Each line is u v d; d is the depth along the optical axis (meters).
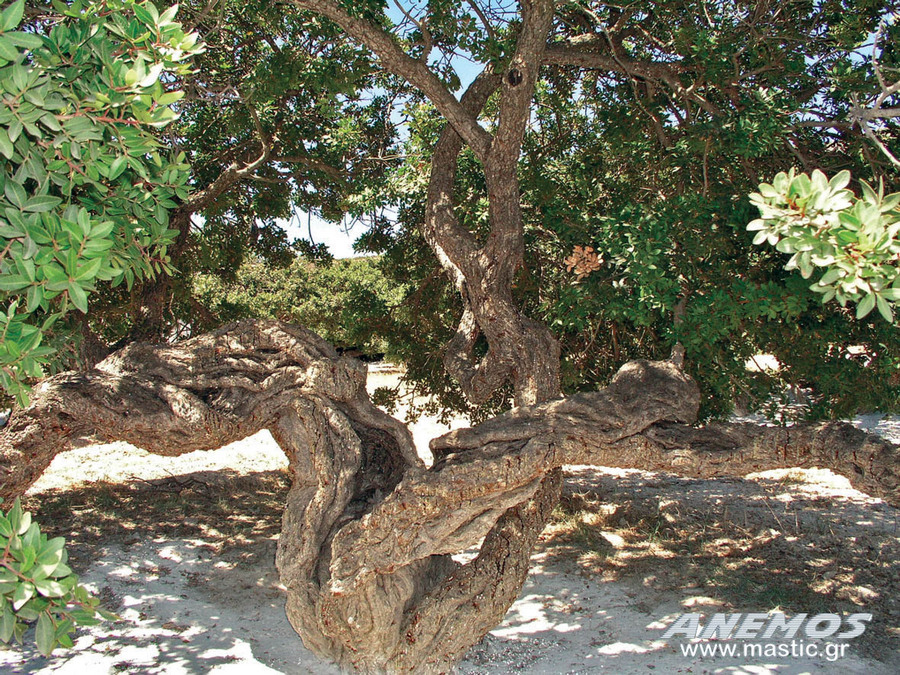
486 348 9.36
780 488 12.32
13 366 3.05
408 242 11.03
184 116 10.19
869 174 6.43
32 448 5.45
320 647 5.91
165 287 9.05
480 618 5.72
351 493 5.75
